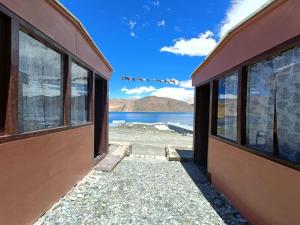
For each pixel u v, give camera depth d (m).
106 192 4.53
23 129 2.92
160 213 3.67
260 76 3.34
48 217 3.34
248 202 3.45
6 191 2.50
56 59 3.89
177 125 23.39
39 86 3.32
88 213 3.55
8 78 2.50
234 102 4.31
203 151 7.53
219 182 4.87
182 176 6.01
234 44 4.15
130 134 17.66
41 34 3.18
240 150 3.79
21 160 2.77
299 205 2.31
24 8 2.75
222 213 3.76
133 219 3.41
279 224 2.65
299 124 2.52
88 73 5.92
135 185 5.07
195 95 7.69
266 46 3.04
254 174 3.27
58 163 3.88
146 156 8.98
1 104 2.48
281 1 2.70
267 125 3.14
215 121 5.57
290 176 2.47
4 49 2.49
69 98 4.32
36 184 3.15
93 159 6.27
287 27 2.60
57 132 3.81
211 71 5.64
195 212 3.77
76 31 4.60
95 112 7.88
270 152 3.05
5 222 2.49
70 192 4.41
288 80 2.72
